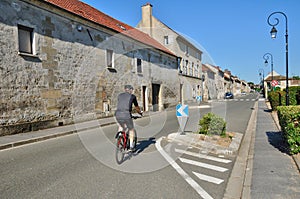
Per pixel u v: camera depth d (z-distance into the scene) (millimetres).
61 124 12391
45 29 11734
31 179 4598
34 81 11023
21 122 10273
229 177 4703
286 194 3627
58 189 4094
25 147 7758
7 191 4031
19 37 10578
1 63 9570
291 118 5590
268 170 4719
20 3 10477
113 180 4512
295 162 5098
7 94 9766
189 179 4578
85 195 3848
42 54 11508
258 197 3553
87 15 15477
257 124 11555
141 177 4680
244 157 6148
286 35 14336
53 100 12016
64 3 14609
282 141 7332
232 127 11336
